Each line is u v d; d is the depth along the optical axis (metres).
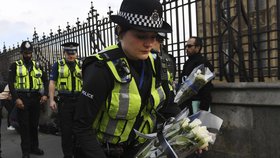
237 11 4.64
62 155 6.58
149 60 2.01
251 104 4.40
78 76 5.60
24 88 6.18
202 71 2.12
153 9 1.80
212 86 4.47
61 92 5.61
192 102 4.22
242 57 4.62
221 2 4.86
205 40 5.10
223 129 4.80
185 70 4.62
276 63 4.50
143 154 1.85
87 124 1.88
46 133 8.68
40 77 6.38
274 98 4.16
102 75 1.85
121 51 1.92
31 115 6.46
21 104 6.07
